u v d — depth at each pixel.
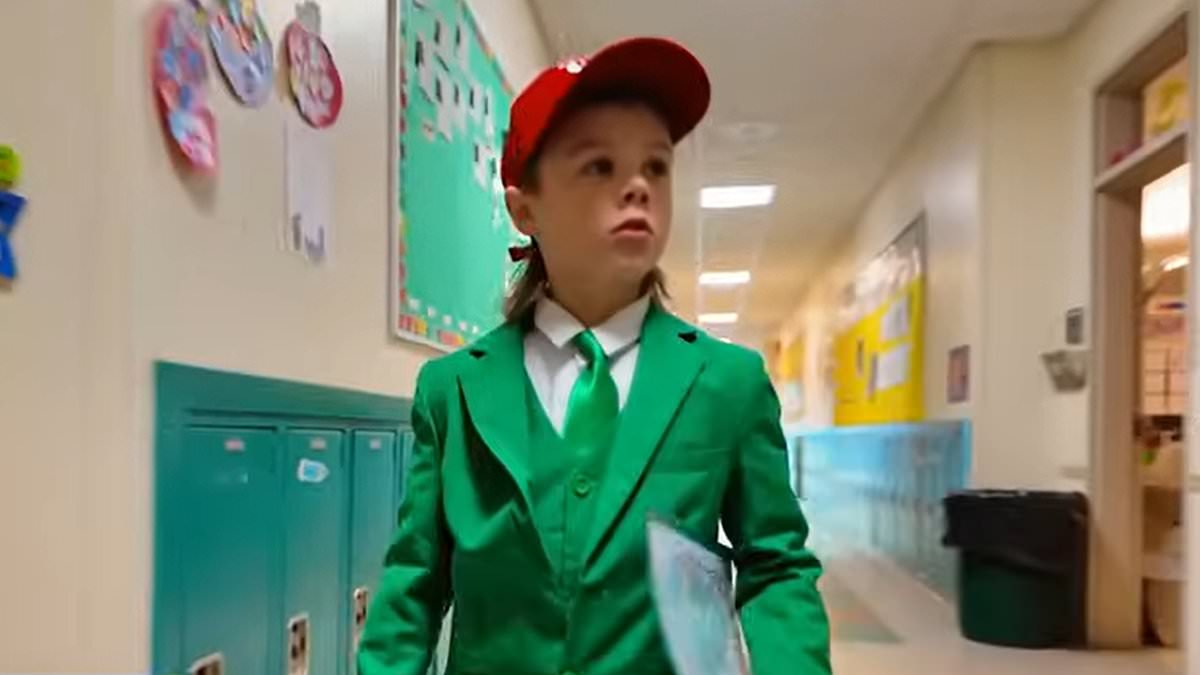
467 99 2.33
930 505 4.93
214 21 1.03
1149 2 3.22
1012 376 4.11
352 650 1.44
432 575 0.87
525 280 0.95
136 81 0.88
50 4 0.83
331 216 1.38
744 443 0.84
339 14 1.43
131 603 0.85
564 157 0.86
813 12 3.82
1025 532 3.64
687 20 3.88
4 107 0.82
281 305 1.20
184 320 0.95
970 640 3.76
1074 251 3.96
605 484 0.79
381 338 1.63
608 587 0.77
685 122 0.94
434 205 2.00
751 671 0.79
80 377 0.83
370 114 1.58
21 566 0.82
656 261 0.89
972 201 4.24
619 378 0.85
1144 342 3.74
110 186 0.84
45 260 0.82
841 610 4.36
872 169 6.16
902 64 4.39
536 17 3.80
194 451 0.96
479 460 0.83
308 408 1.26
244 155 1.10
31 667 0.82
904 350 5.68
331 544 1.35
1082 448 3.77
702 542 0.80
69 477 0.83
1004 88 4.15
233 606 1.04
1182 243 3.78
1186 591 2.72
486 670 0.79
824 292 9.57
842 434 8.12
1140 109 3.68
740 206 6.84
